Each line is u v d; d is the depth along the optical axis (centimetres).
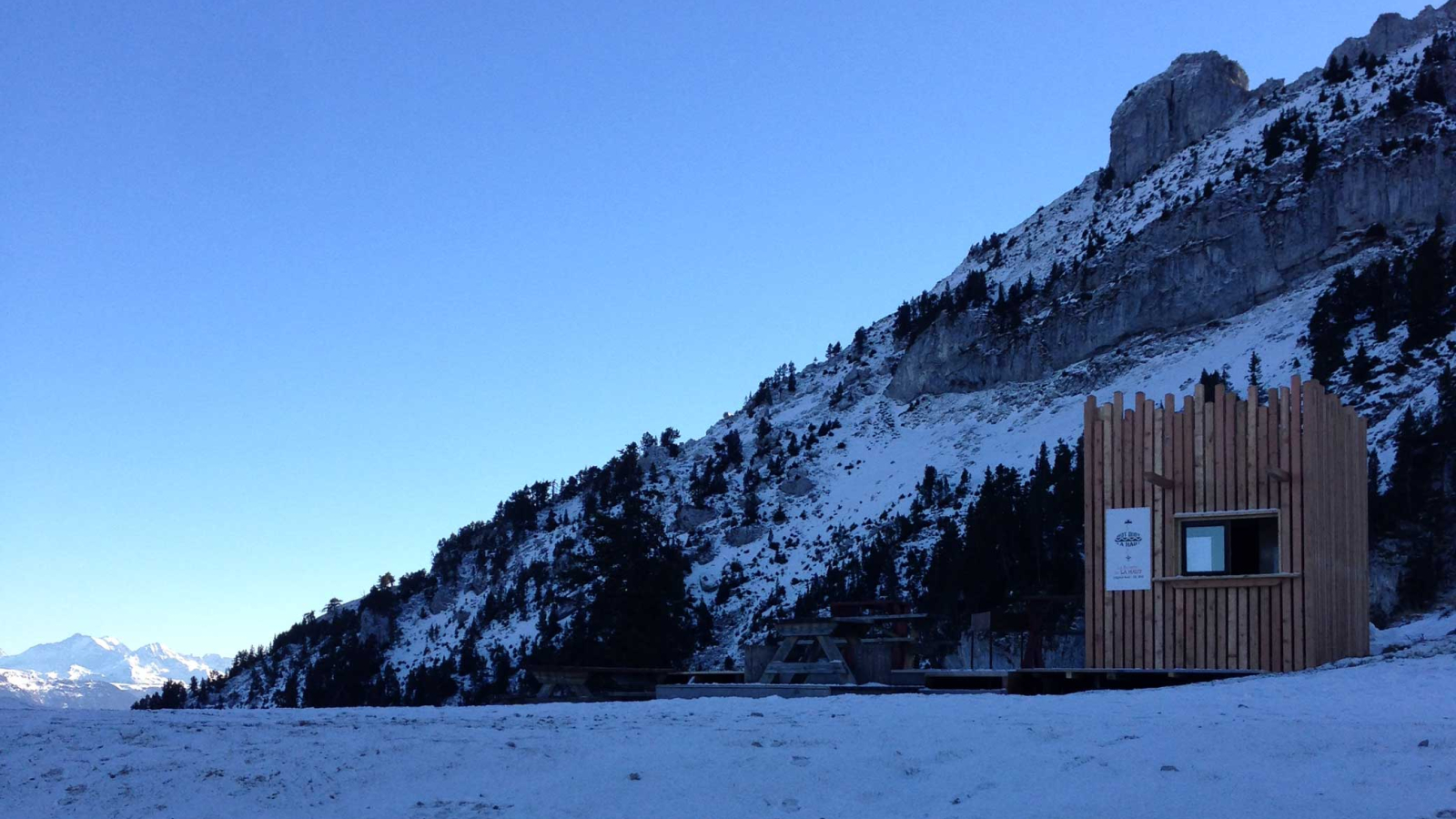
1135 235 12100
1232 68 15788
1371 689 1848
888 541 7700
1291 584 2445
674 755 1215
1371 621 4450
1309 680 2028
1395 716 1516
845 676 2777
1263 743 1245
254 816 1014
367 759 1183
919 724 1420
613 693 3269
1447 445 5550
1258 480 2505
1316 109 13238
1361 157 10981
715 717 1532
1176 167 14400
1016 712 1584
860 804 1065
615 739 1308
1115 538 2638
